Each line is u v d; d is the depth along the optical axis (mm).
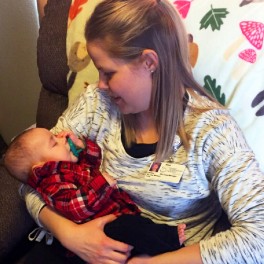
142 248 1010
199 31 1166
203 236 1108
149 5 956
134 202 1139
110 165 1125
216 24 1153
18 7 1873
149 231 1020
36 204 1165
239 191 945
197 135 1009
